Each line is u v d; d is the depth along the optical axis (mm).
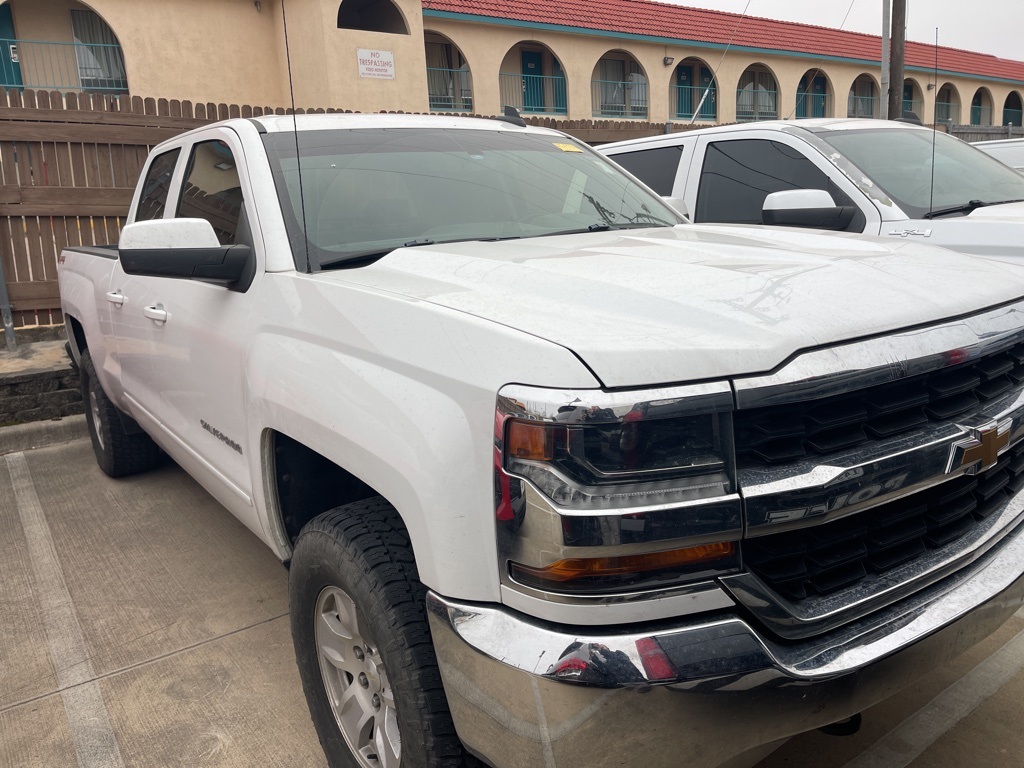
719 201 5414
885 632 1691
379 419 1818
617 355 1514
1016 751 2396
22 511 4688
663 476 1492
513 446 1535
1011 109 32938
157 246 2496
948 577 1866
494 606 1611
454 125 3336
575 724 1473
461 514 1624
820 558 1677
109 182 7723
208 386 2834
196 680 2975
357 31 15516
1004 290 2059
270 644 3195
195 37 15570
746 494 1514
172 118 7953
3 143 7254
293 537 2541
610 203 3182
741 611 1563
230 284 2625
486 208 2873
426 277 2152
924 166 5035
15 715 2809
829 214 3771
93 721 2760
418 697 1792
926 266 2125
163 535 4266
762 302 1738
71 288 4883
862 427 1687
